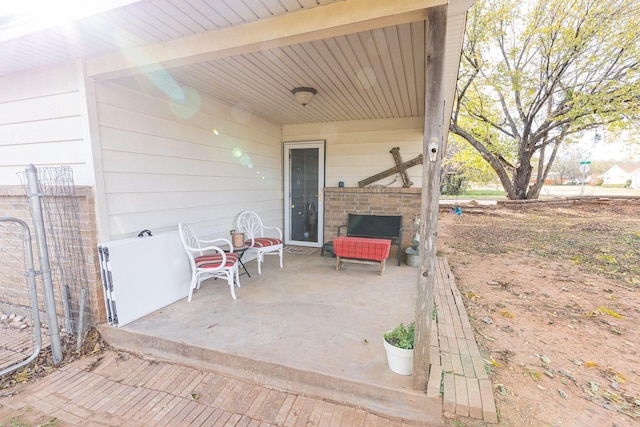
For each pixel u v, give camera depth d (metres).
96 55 2.37
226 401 1.91
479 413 1.67
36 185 2.28
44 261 2.30
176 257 3.13
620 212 10.83
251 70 2.91
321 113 4.77
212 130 3.88
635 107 9.04
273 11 1.76
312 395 1.95
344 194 5.41
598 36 9.03
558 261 5.28
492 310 3.23
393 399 1.79
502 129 12.16
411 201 5.05
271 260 4.79
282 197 5.85
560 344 2.54
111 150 2.67
